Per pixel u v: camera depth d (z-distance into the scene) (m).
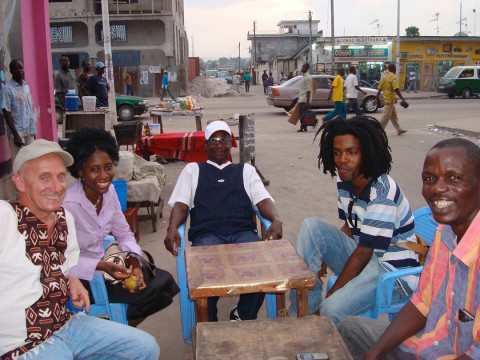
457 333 1.88
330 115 13.41
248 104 25.00
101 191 2.95
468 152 1.83
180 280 3.27
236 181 3.67
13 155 6.62
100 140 2.92
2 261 2.10
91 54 29.97
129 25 30.02
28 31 7.51
